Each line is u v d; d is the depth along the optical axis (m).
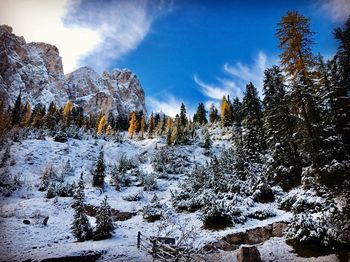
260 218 19.77
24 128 67.06
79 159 56.19
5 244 17.67
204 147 63.03
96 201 31.81
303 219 14.34
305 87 21.42
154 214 24.94
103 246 17.16
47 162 49.72
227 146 62.09
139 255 15.70
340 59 20.22
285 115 27.31
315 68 21.92
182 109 91.25
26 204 29.38
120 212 28.48
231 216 19.84
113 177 41.16
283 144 26.67
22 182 38.75
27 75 195.25
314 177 20.27
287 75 22.20
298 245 14.08
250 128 36.16
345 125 20.02
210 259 14.24
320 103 21.89
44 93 192.50
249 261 13.28
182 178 44.78
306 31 21.08
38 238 20.00
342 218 13.41
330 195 16.30
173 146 65.12
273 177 25.45
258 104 40.28
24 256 15.34
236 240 16.03
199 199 25.28
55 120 80.38
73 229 21.64
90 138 76.12
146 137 87.19
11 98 152.25
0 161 44.38
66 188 34.47
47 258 14.73
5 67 174.62
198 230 20.06
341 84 20.80
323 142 19.48
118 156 65.25
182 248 11.98
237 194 24.14
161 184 41.81
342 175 17.47
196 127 84.94
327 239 13.16
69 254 15.38
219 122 84.56
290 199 20.12
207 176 30.34
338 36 19.25
